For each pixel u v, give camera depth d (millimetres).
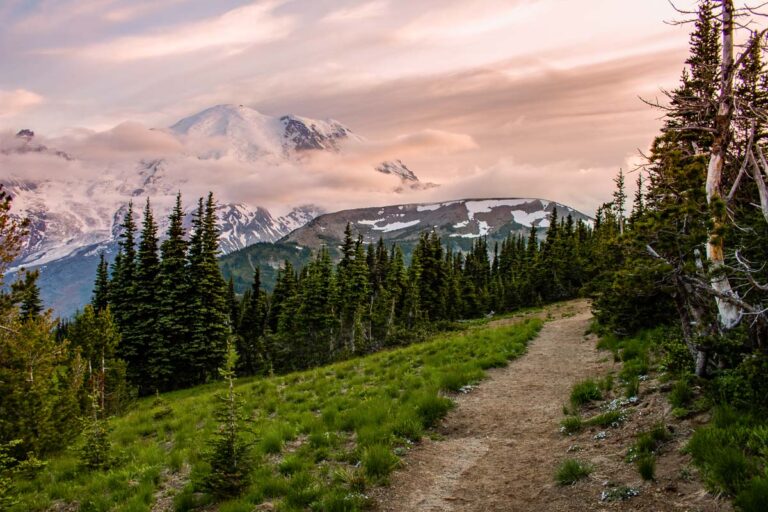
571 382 14984
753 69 10727
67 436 15930
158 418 18531
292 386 20172
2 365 15086
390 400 14727
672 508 6711
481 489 8953
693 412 9141
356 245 58625
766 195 9648
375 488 9219
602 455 9008
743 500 6090
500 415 12945
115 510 9656
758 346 9008
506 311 72125
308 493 8922
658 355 13875
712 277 9398
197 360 46125
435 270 66625
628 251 10914
